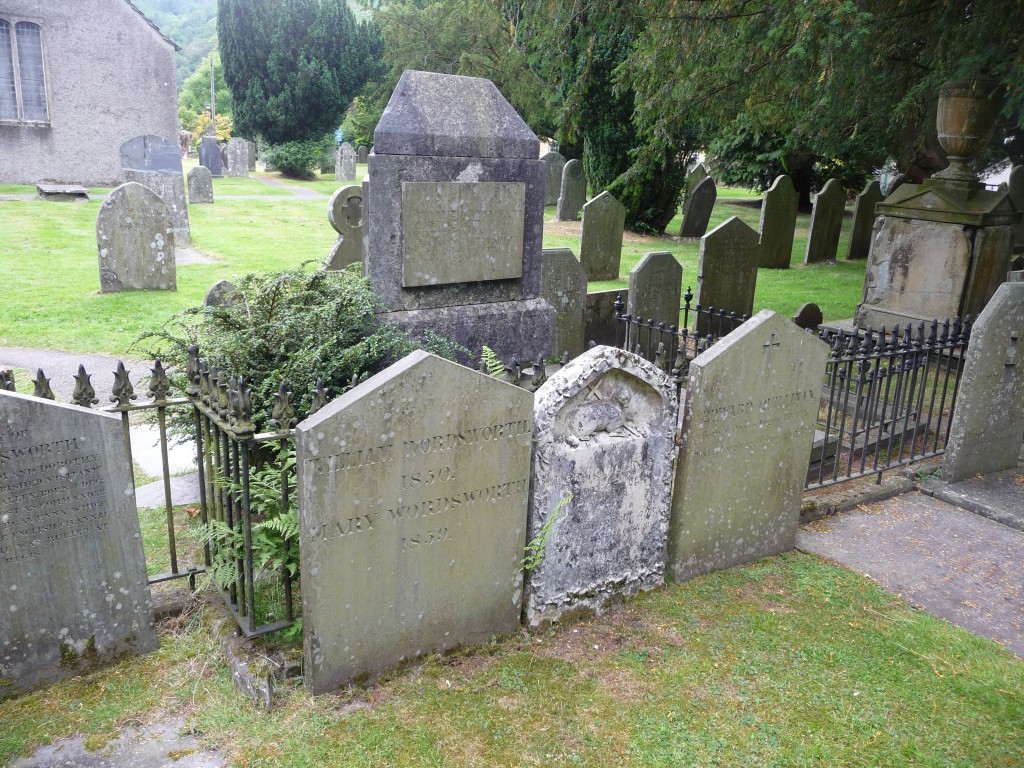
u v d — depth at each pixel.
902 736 3.48
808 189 27.28
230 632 3.82
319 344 5.33
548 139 31.61
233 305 5.89
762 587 4.72
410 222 6.38
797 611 4.46
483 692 3.64
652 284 9.38
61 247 15.24
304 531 3.27
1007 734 3.52
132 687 3.58
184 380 5.24
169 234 11.82
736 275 10.50
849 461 6.07
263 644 3.73
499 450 3.75
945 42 8.62
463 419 3.58
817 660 4.00
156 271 11.84
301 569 3.36
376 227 6.26
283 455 3.76
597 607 4.36
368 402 3.28
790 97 10.45
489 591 3.96
